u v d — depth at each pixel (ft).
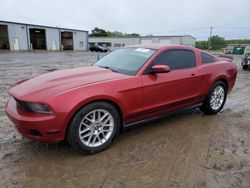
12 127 12.32
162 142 11.16
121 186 7.86
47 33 122.52
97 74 10.90
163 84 11.66
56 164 9.02
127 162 9.32
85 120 9.42
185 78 12.74
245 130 12.94
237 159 9.75
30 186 7.72
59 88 9.12
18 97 9.00
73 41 139.13
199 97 14.10
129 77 10.61
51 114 8.51
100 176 8.36
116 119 10.28
